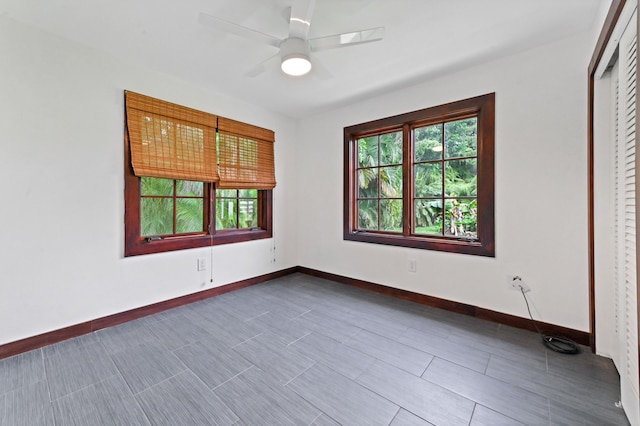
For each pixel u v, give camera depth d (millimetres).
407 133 2941
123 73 2334
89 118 2166
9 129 1832
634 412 1244
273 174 3627
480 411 1386
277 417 1353
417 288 2865
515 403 1438
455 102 2570
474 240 2559
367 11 1731
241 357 1867
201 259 2924
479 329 2271
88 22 1859
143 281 2494
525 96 2211
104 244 2258
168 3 1672
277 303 2846
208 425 1302
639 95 994
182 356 1873
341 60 2338
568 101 2031
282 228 3809
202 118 2846
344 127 3455
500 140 2338
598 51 1668
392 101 3008
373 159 3316
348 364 1790
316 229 3787
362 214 3432
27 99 1897
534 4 1688
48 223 1989
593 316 1895
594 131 1851
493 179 2375
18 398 1468
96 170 2207
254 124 3375
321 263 3740
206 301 2896
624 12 1301
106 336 2137
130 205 2404
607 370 1705
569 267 2055
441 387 1567
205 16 1516
